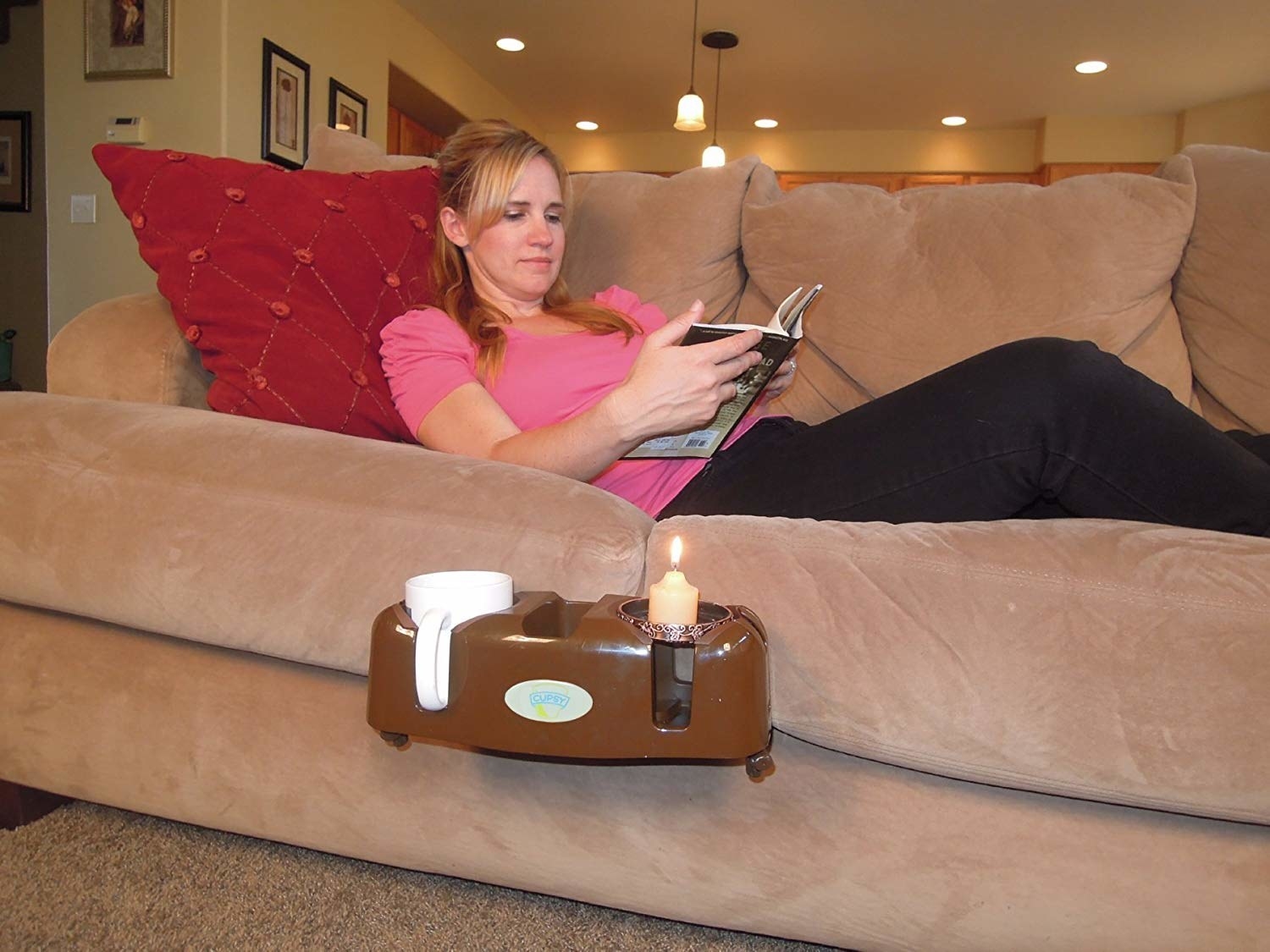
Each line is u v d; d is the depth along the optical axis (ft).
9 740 3.28
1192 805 2.27
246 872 3.19
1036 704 2.31
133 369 3.81
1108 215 4.40
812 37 16.11
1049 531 2.55
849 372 4.62
